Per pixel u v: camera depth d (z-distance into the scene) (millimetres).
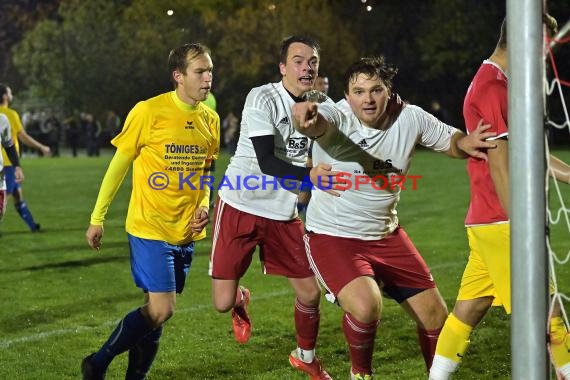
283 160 7215
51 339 9227
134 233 7121
